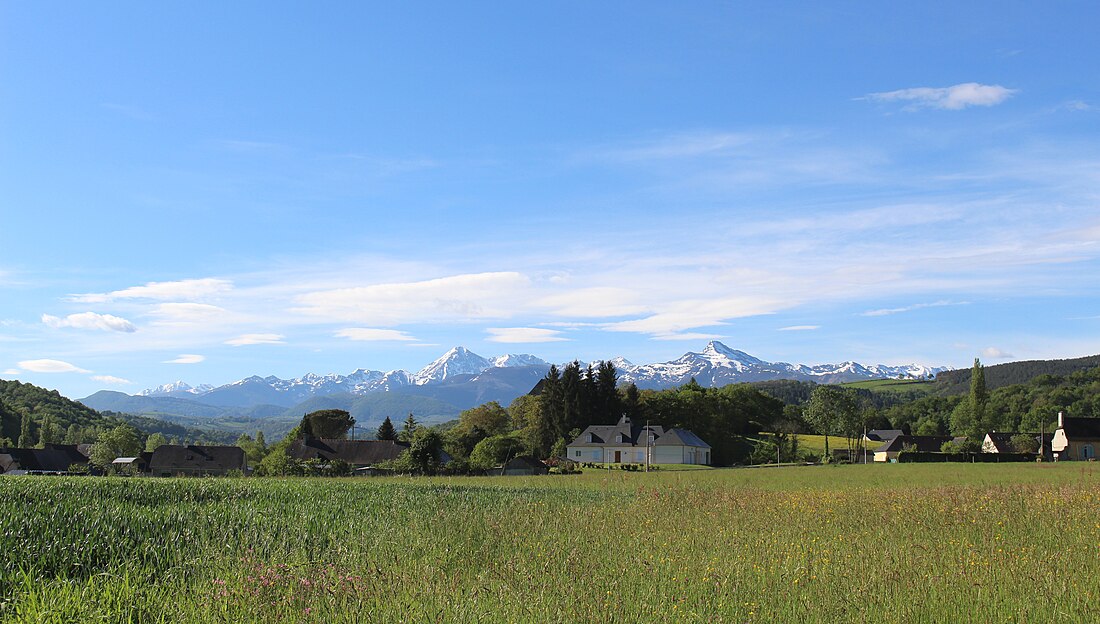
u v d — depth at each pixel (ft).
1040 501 65.46
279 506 69.56
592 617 28.45
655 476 201.26
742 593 32.07
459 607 29.58
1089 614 29.99
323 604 29.66
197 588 33.35
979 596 31.63
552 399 422.82
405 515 62.44
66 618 31.32
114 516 52.95
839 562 38.19
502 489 116.47
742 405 483.51
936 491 83.76
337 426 506.48
